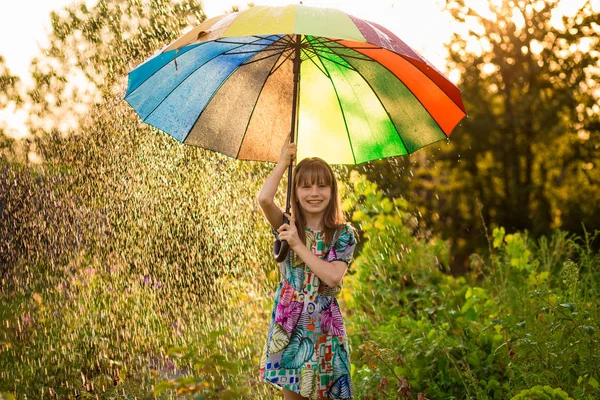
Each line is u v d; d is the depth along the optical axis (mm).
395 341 4004
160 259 4926
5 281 4828
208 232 4973
